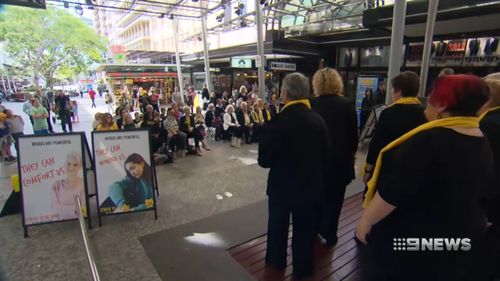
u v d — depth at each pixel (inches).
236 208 142.0
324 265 94.0
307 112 77.2
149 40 1278.3
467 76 41.8
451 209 41.8
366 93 323.9
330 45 452.1
